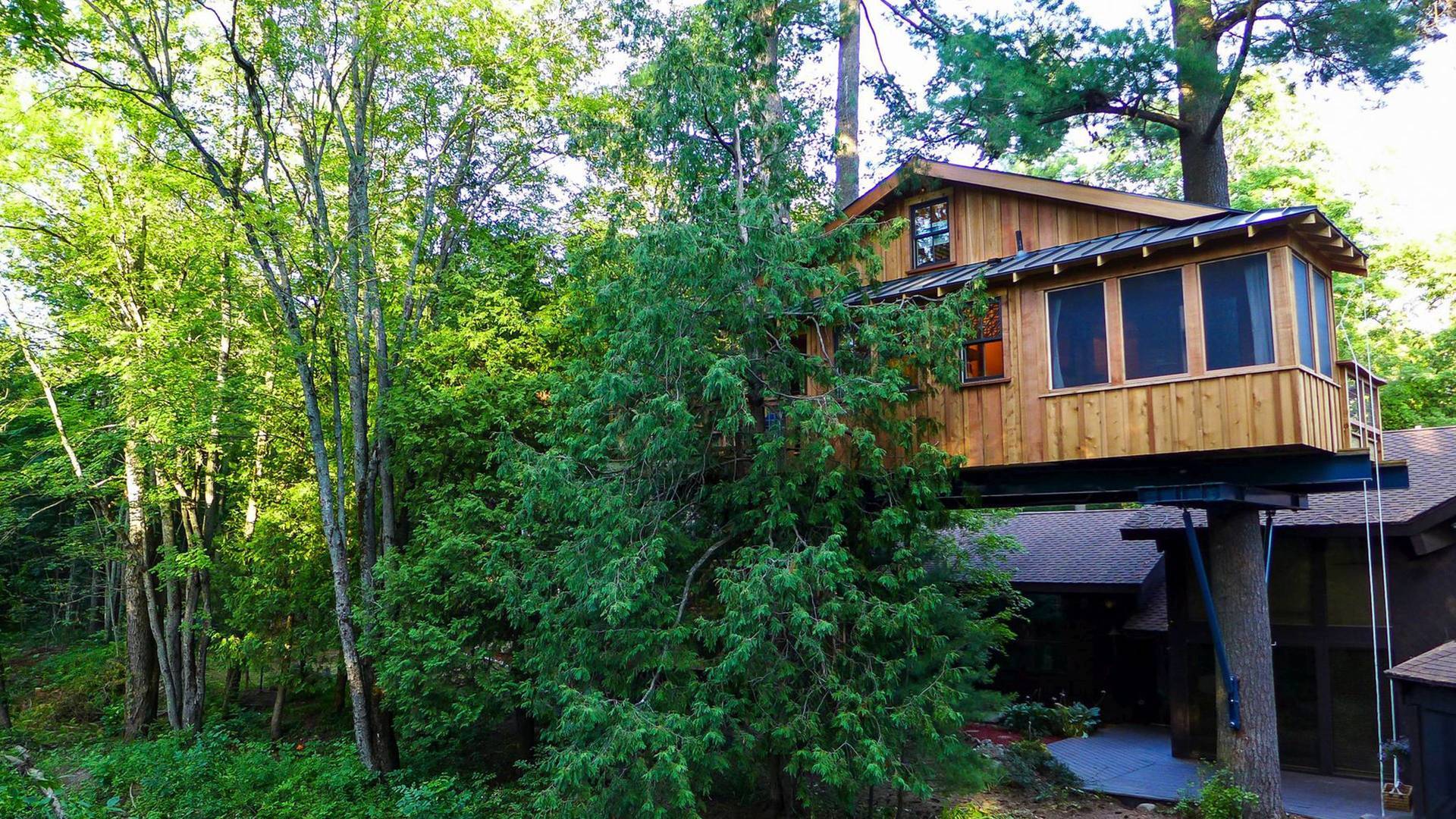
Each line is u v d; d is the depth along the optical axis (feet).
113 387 53.93
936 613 34.65
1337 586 45.32
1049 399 34.76
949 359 33.14
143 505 59.11
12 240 55.16
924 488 31.68
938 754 31.12
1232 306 31.42
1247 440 30.25
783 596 28.71
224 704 64.23
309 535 54.95
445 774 42.96
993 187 40.42
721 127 36.40
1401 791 38.91
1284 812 35.83
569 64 56.34
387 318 54.95
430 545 44.68
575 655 32.48
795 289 32.81
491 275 50.34
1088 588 56.95
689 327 32.35
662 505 32.83
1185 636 48.96
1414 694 34.24
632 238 35.37
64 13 42.65
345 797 41.63
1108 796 40.70
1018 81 40.50
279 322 52.13
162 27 47.88
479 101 55.26
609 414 33.47
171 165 50.08
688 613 34.55
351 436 58.18
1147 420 32.42
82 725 66.28
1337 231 32.48
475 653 41.88
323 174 51.80
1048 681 61.31
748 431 33.73
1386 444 52.95
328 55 50.65
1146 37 40.63
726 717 29.27
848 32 54.80
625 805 27.91
